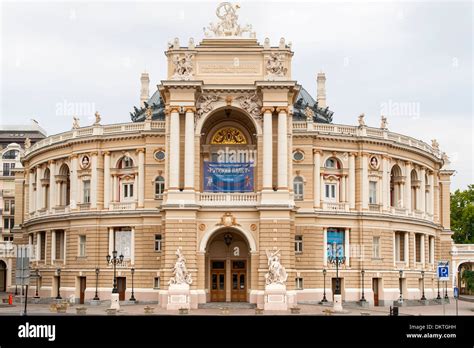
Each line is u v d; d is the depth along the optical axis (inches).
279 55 3179.1
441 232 4603.8
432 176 4320.9
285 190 3083.2
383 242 3752.5
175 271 3024.1
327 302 3474.4
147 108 3971.5
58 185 3959.2
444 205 4670.3
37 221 4035.4
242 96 3171.8
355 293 3627.0
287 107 3134.8
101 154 3732.8
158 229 3550.7
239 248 3275.1
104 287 3604.8
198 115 3169.3
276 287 2989.7
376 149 3791.8
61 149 3914.9
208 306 3063.5
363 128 3759.8
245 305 3061.0
